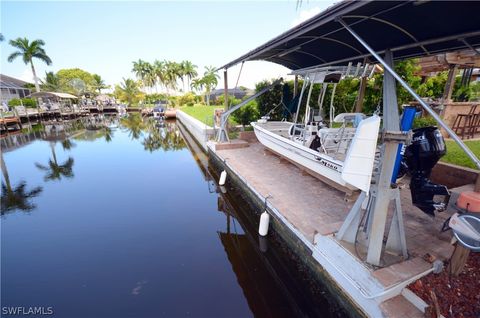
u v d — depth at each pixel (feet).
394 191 7.41
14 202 19.16
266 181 16.25
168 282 10.78
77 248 13.21
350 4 6.36
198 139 39.09
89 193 20.92
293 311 9.75
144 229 15.12
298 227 10.71
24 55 89.86
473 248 6.23
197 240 14.02
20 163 30.63
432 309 6.40
